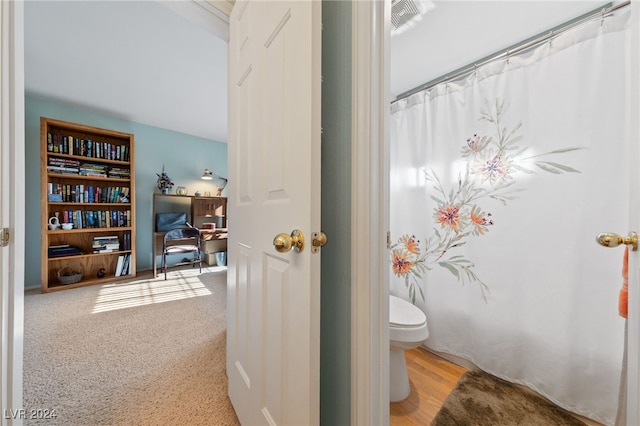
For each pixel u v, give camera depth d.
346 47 0.77
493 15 1.32
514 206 1.39
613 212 1.12
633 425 0.63
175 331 1.89
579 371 1.19
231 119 1.17
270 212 0.82
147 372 1.42
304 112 0.65
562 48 1.25
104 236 3.16
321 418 0.85
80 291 2.70
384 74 0.75
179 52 1.96
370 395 0.72
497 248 1.44
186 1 1.11
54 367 1.45
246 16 1.00
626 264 0.77
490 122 1.48
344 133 0.77
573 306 1.21
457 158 1.61
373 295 0.72
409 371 1.51
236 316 1.11
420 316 1.40
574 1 1.22
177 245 3.88
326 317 0.83
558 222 1.25
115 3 1.50
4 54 0.73
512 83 1.40
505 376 1.41
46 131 2.62
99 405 1.18
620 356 1.09
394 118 1.91
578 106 1.20
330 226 0.81
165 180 3.64
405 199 1.84
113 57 2.02
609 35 1.13
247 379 0.99
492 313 1.45
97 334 1.83
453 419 1.17
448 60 1.68
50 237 2.80
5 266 0.75
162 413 1.15
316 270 0.65
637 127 0.63
